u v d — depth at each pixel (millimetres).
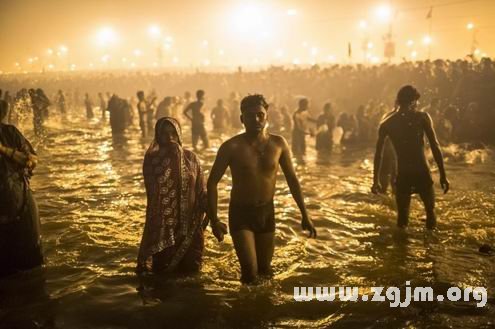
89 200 7605
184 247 4551
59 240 5617
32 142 15180
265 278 4309
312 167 10703
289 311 3775
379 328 3490
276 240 5594
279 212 6855
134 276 4508
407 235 5625
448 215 6395
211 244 5422
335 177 9508
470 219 6211
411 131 5516
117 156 12281
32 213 4672
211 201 4191
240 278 4438
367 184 8766
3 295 4145
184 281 4383
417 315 3672
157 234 4492
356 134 14680
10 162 4480
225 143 4160
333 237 5695
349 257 5000
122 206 7227
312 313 3738
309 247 5340
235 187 4156
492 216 6340
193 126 13602
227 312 3773
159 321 3648
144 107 16297
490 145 13195
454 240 5422
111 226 6195
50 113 28359
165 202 4500
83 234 5812
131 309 3840
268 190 4164
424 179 5582
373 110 15562
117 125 17516
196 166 4676
